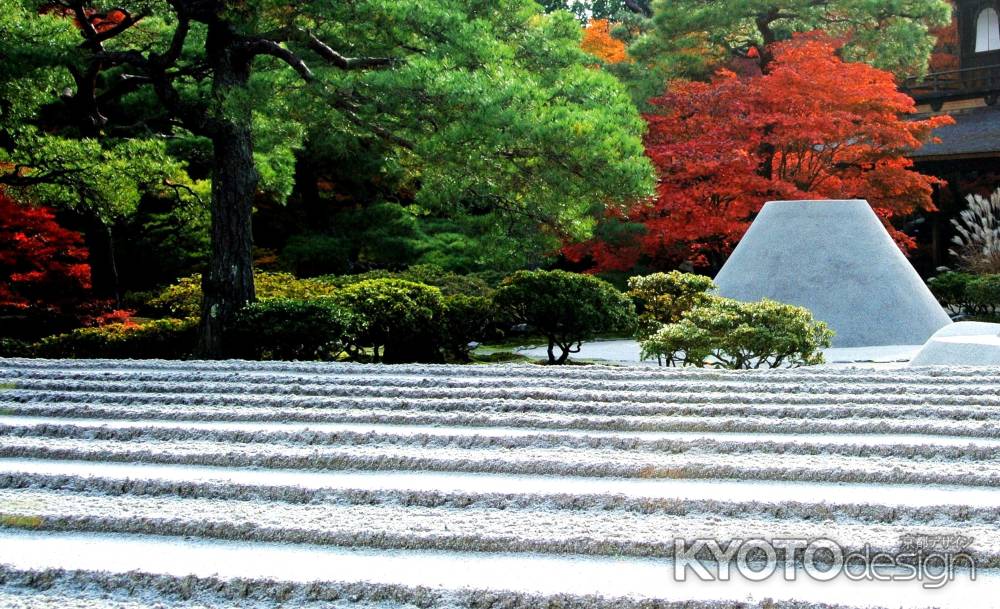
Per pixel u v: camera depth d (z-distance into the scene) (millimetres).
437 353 11531
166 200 16609
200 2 9711
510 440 4938
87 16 11922
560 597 3088
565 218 11031
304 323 10031
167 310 16312
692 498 3932
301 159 18281
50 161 12039
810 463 4465
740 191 16234
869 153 17812
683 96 17734
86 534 3781
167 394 6297
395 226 17531
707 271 21391
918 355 9477
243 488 4199
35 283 12906
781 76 16953
